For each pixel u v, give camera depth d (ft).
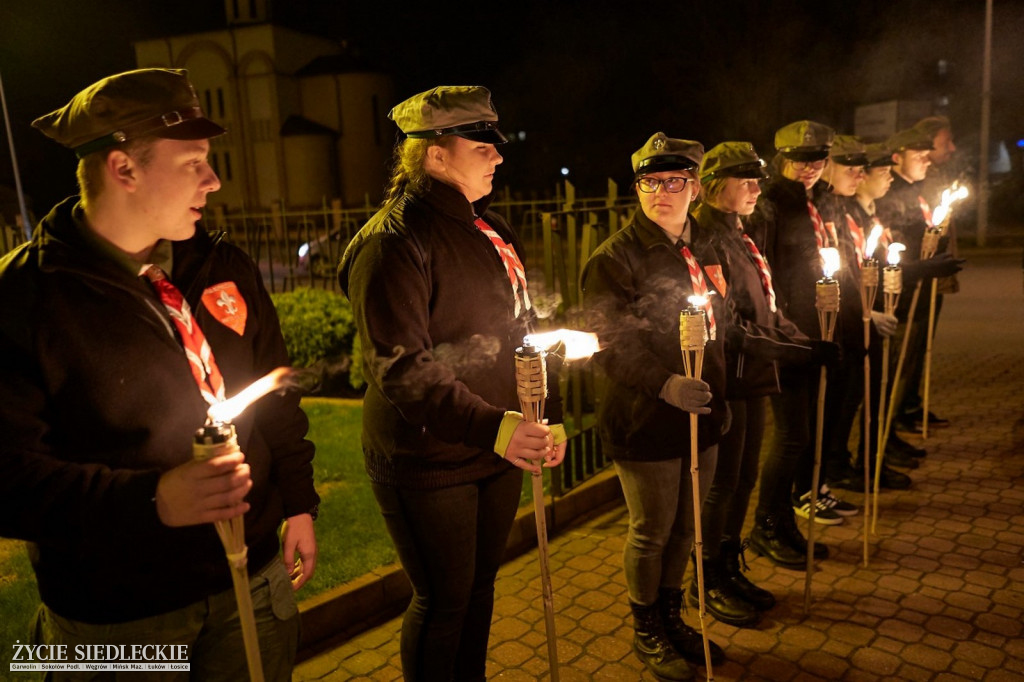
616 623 11.08
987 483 15.46
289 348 23.68
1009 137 82.58
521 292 7.73
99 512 4.63
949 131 17.42
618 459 9.56
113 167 4.95
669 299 9.26
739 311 10.44
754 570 12.50
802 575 12.26
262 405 6.24
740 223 11.04
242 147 135.23
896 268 12.48
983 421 19.15
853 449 17.94
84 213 5.17
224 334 5.75
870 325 13.41
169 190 5.05
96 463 4.99
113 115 4.85
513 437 6.43
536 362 6.50
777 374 10.78
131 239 5.15
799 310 12.58
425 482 7.18
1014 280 43.16
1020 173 81.51
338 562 11.89
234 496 4.61
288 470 6.41
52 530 4.68
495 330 7.39
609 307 9.16
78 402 4.97
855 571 12.30
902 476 15.56
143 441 5.16
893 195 16.47
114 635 5.26
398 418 7.22
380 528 13.15
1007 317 32.35
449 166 7.13
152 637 5.35
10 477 4.61
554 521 14.19
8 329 4.75
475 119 6.99
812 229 12.44
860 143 13.33
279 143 133.18
